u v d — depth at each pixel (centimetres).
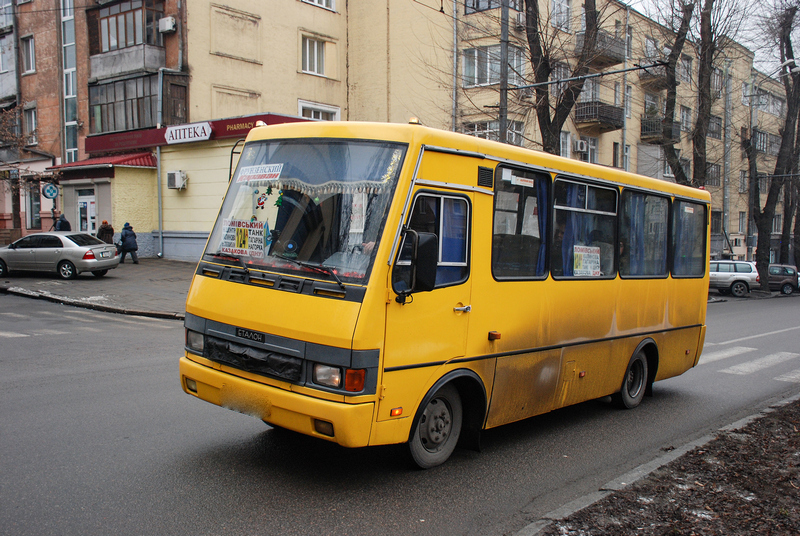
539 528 398
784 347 1355
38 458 496
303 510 424
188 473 478
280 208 488
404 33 3052
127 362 884
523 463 555
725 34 2402
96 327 1210
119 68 2619
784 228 4053
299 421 432
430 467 511
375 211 446
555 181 605
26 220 3125
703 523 413
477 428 541
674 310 826
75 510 405
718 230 4300
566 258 625
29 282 1844
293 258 465
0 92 3238
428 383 471
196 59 2600
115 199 2425
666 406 811
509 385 556
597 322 674
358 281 429
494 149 528
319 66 3178
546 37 1855
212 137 2281
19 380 756
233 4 2730
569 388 640
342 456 534
